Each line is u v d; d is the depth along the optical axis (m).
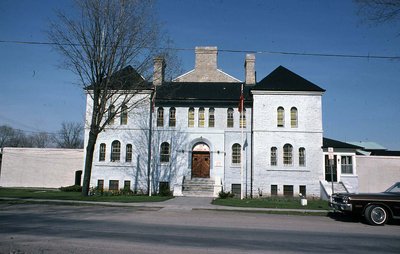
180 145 36.25
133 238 10.66
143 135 36.12
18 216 15.30
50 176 40.88
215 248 9.55
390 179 35.31
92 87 29.73
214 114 36.81
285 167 34.53
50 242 9.72
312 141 34.84
